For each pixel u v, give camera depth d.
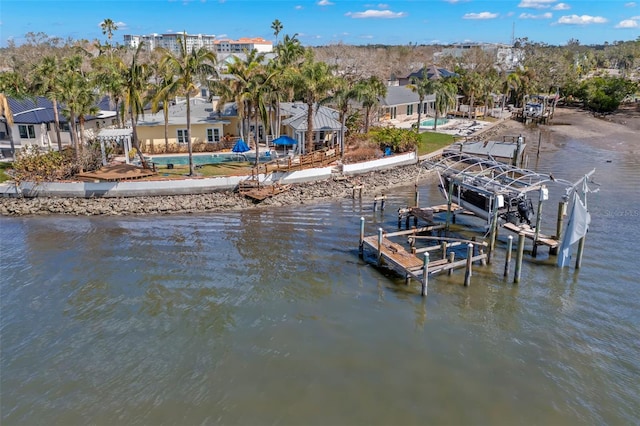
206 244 32.38
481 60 136.75
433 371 19.12
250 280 26.95
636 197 41.88
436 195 44.72
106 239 33.44
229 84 51.12
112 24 88.12
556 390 18.05
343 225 36.31
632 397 17.66
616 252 29.78
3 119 53.12
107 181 41.81
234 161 51.50
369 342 21.08
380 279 27.19
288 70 51.34
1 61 110.31
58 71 44.78
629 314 22.97
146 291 25.67
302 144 54.34
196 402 17.44
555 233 32.41
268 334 21.70
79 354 20.31
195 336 21.55
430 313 23.52
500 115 96.50
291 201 42.38
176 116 60.06
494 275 27.34
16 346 20.86
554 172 52.56
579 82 131.62
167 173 45.50
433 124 81.62
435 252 30.88
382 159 52.81
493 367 19.36
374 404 17.30
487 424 16.38
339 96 50.91
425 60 157.75
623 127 86.69
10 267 28.73
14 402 17.56
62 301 24.67
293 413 16.86
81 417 16.80
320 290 25.86
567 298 24.56
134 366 19.50
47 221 37.50
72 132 44.72
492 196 29.22
